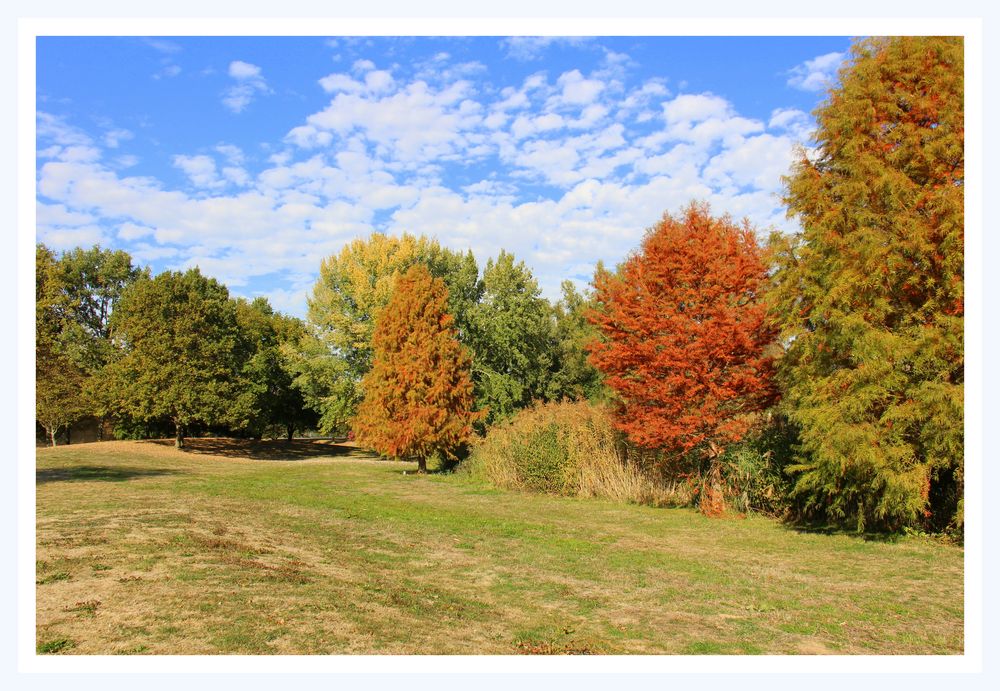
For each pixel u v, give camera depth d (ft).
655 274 48.62
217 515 37.50
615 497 56.75
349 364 129.29
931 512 38.06
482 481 73.67
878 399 36.14
